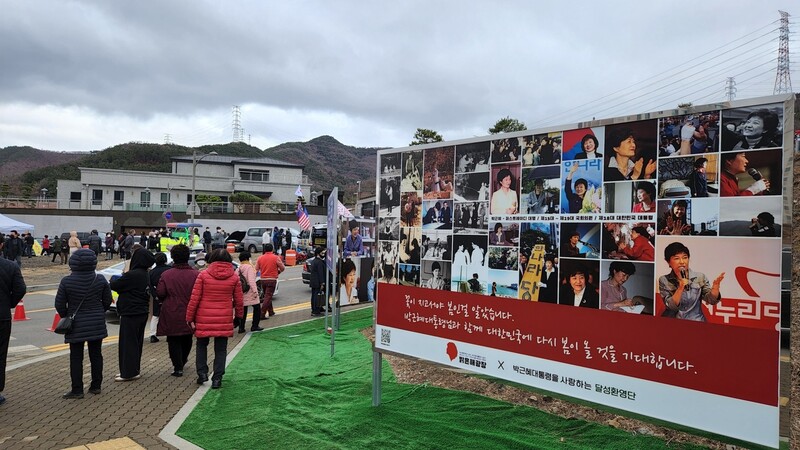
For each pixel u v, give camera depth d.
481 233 4.58
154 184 55.31
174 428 4.85
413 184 5.21
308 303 14.52
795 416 3.98
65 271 24.12
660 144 3.44
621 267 3.63
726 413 3.15
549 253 4.07
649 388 3.49
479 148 4.62
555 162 4.03
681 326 3.34
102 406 5.59
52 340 10.13
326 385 6.12
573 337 3.91
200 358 6.43
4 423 5.07
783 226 2.92
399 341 5.23
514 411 4.81
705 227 3.22
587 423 4.44
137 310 6.71
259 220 48.41
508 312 4.36
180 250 7.02
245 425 4.86
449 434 4.40
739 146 3.09
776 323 2.96
